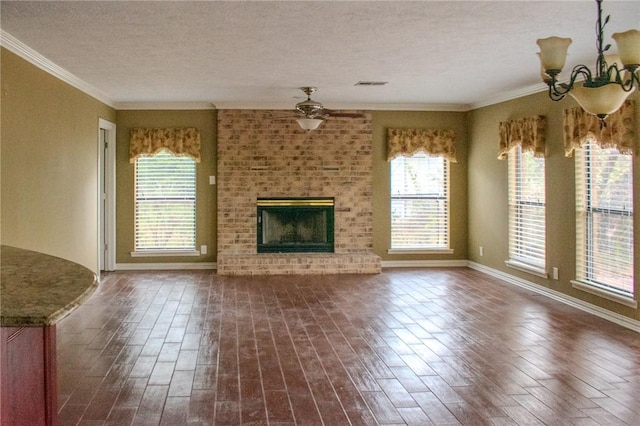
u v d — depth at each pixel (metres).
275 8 3.54
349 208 8.04
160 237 7.95
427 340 4.50
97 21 3.81
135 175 7.86
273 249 7.95
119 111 7.81
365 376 3.67
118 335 4.59
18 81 4.47
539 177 6.41
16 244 4.43
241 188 7.88
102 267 7.80
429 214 8.28
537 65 5.29
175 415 3.04
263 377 3.64
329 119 7.97
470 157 8.18
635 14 3.65
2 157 4.17
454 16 3.73
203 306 5.68
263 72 5.57
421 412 3.10
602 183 5.30
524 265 6.62
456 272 7.80
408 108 8.11
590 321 5.11
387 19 3.79
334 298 6.09
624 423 2.96
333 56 4.88
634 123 4.77
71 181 5.82
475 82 6.18
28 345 1.69
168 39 4.28
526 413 3.09
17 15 3.67
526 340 4.50
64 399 3.25
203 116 7.93
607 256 5.23
